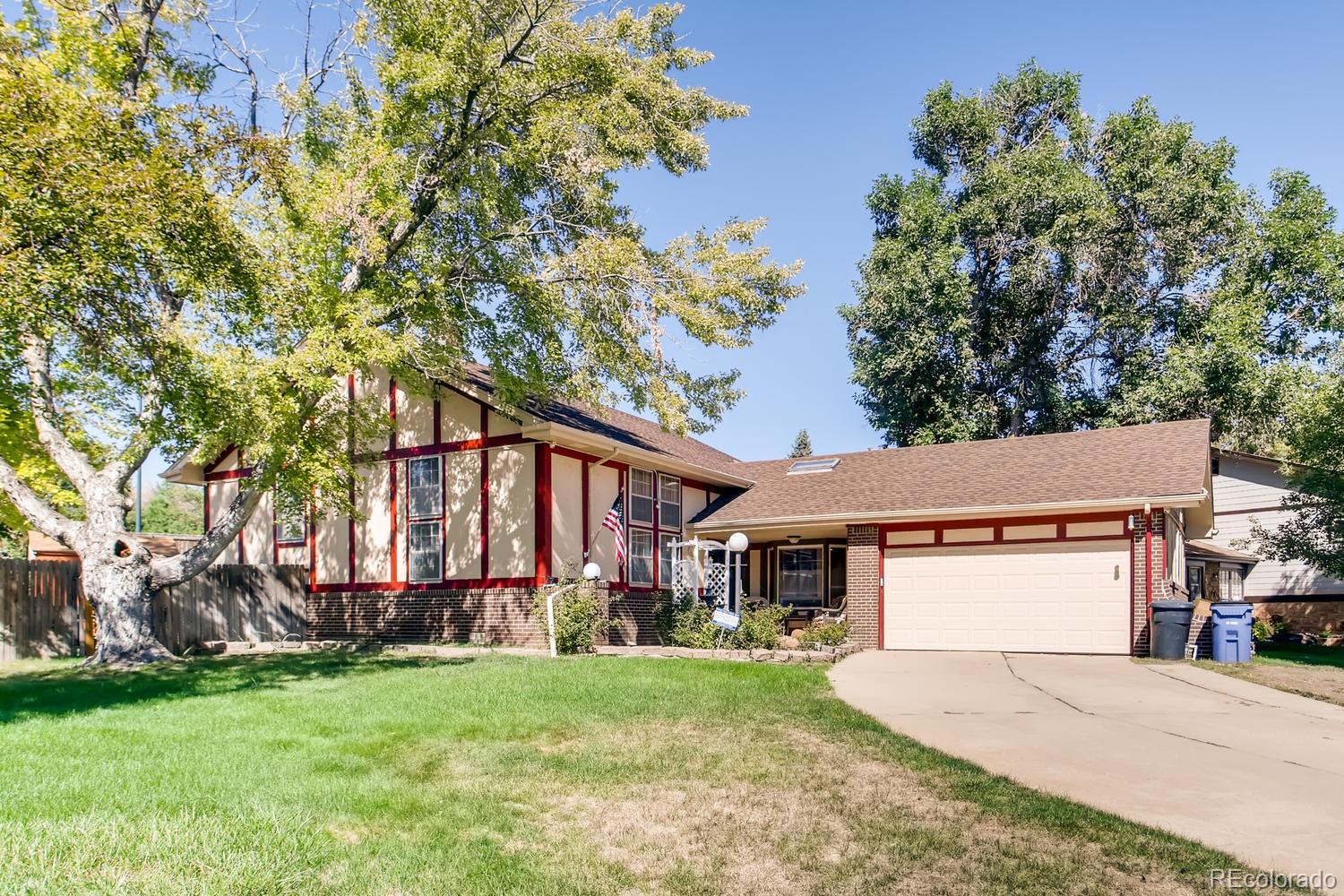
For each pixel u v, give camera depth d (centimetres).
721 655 1441
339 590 1947
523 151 1424
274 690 1045
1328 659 1628
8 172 980
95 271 1056
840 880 468
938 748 752
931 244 3191
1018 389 3319
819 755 717
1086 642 1603
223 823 515
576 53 1398
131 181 1044
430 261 1495
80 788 581
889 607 1792
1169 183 3027
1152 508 1566
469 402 1819
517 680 1089
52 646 1730
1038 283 3078
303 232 1340
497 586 1738
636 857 500
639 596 1912
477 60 1371
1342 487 1967
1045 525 1666
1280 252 3084
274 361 1249
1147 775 670
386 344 1288
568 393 1570
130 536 1452
